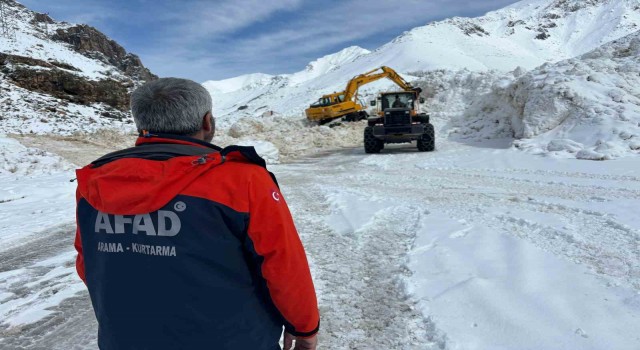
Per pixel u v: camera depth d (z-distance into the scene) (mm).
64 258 4812
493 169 9852
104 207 1252
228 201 1219
